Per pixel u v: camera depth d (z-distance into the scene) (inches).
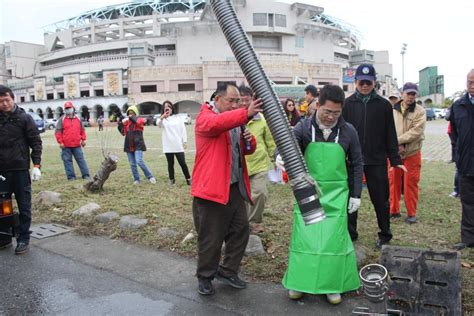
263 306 140.9
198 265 149.7
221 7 111.3
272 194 295.4
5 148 195.2
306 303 141.8
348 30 3405.5
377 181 182.7
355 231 192.4
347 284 141.5
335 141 146.5
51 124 1764.3
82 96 2689.5
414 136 213.5
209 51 2714.1
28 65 3540.8
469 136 182.7
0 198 198.7
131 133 344.8
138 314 137.7
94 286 159.6
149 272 171.5
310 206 107.4
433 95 3176.7
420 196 284.7
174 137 332.8
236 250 152.6
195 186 144.6
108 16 3427.7
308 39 2861.7
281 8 2672.2
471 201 185.8
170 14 3171.8
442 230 210.4
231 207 148.1
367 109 180.7
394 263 131.8
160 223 226.1
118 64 2945.4
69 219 246.4
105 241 211.3
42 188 336.8
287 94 1332.4
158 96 2418.8
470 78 183.6
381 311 113.3
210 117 134.0
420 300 127.5
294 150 108.7
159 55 2837.1
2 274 172.9
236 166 150.3
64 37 3513.8
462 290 141.9
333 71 2495.1
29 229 211.5
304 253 141.0
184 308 140.9
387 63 3474.4
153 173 406.6
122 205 265.7
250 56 109.7
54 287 159.3
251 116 124.9
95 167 465.7
